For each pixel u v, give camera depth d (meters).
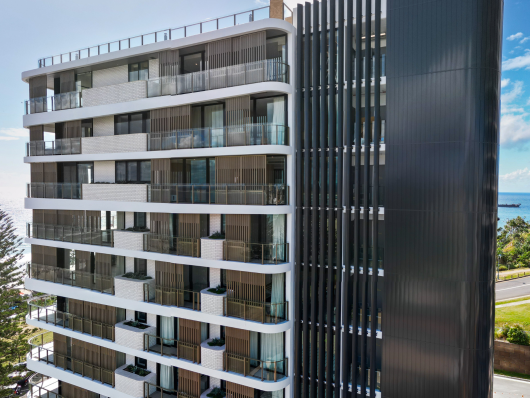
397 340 11.47
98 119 17.19
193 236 14.17
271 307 13.00
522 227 51.19
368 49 11.88
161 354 14.44
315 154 12.82
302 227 13.24
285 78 12.91
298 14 13.00
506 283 38.75
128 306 15.17
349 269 12.42
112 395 15.41
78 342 16.97
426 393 11.07
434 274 10.95
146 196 14.89
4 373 23.81
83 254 17.08
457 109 10.62
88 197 16.38
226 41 13.51
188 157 14.34
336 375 12.40
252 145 12.82
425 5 10.98
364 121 12.22
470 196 10.52
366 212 12.08
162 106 14.46
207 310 13.69
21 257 29.95
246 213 12.84
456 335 10.66
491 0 10.48
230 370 13.30
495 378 23.00
